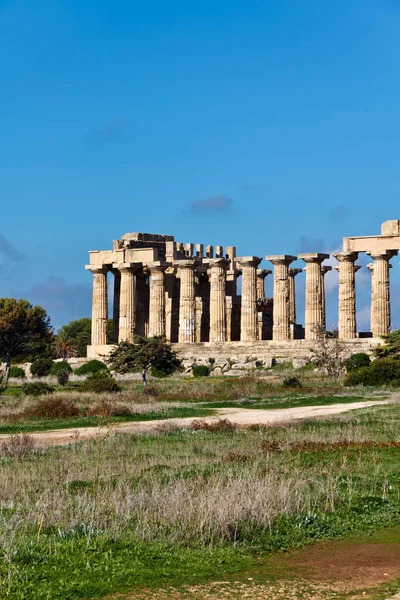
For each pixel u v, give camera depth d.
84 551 29.64
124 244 130.88
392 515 35.91
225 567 28.84
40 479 41.53
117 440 54.06
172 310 135.25
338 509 36.34
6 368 126.88
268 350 116.06
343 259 115.75
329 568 29.00
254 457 46.91
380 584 27.20
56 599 25.50
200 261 125.12
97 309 131.50
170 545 30.83
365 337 119.44
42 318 148.88
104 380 93.38
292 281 136.25
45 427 65.56
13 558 28.59
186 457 47.69
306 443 51.41
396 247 112.56
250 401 80.25
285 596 25.95
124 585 26.78
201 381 100.25
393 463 46.50
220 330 124.06
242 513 33.31
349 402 78.06
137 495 35.12
